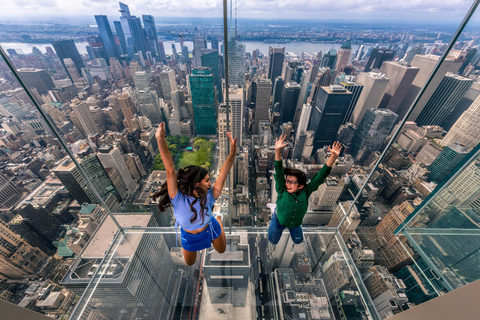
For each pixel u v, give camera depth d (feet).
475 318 3.17
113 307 10.11
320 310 9.42
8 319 3.34
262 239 10.80
